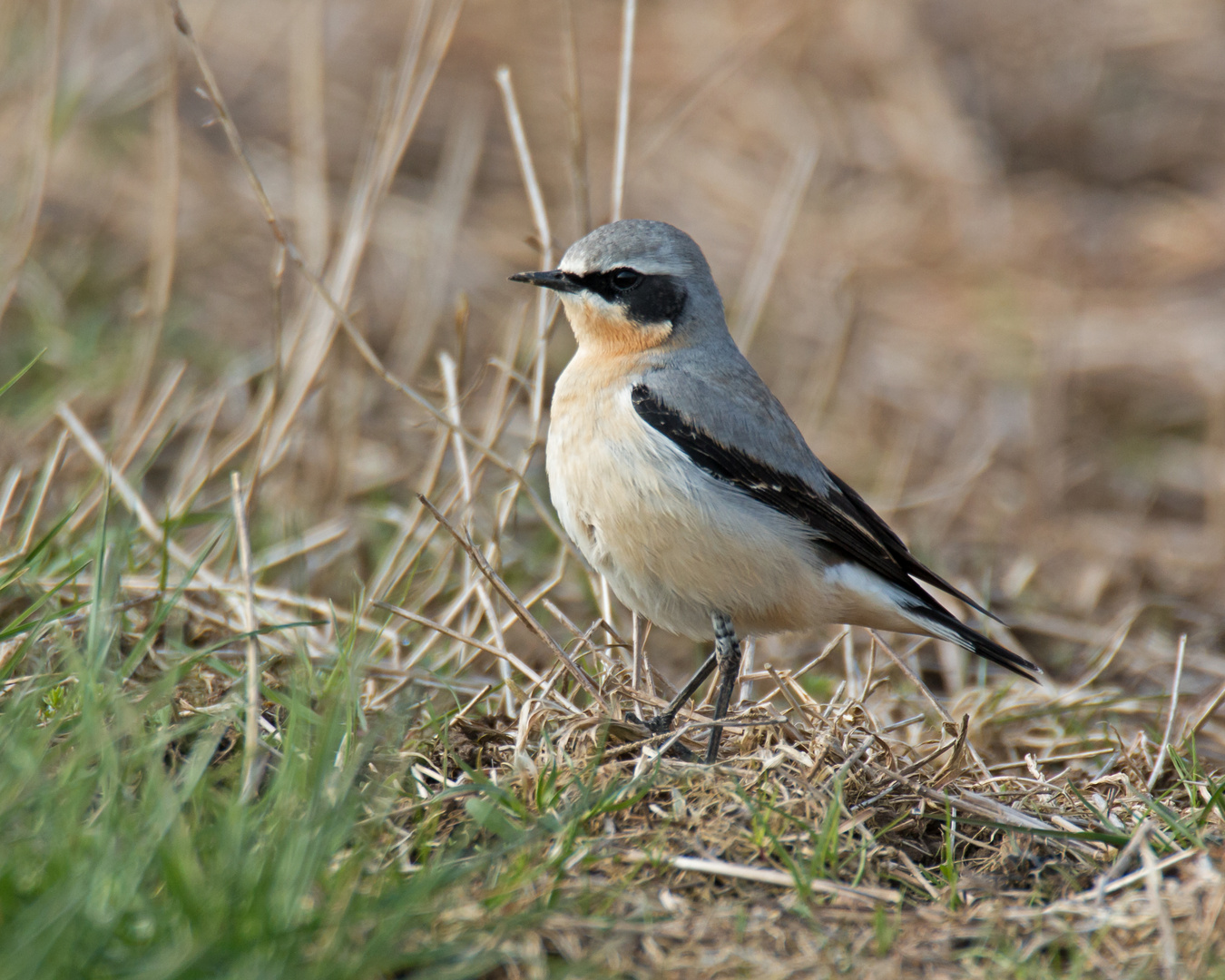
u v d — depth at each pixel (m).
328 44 23.45
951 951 7.02
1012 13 26.53
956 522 16.41
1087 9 26.83
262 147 21.33
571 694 10.03
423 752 8.67
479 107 22.81
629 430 9.77
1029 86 25.28
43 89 16.78
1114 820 8.73
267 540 12.81
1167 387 19.31
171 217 13.59
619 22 25.88
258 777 7.59
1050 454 17.56
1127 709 11.47
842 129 23.86
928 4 26.61
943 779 9.07
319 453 13.99
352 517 13.47
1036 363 19.25
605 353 10.27
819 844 7.57
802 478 10.15
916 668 12.25
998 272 21.41
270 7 23.73
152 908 5.98
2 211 18.16
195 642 10.45
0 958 5.34
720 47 24.52
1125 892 7.59
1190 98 25.09
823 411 18.22
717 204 22.02
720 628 10.01
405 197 21.11
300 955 5.91
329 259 16.81
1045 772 10.40
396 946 6.26
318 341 13.26
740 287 20.39
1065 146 24.31
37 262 17.78
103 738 6.97
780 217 15.51
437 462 11.69
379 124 13.00
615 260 10.20
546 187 21.70
